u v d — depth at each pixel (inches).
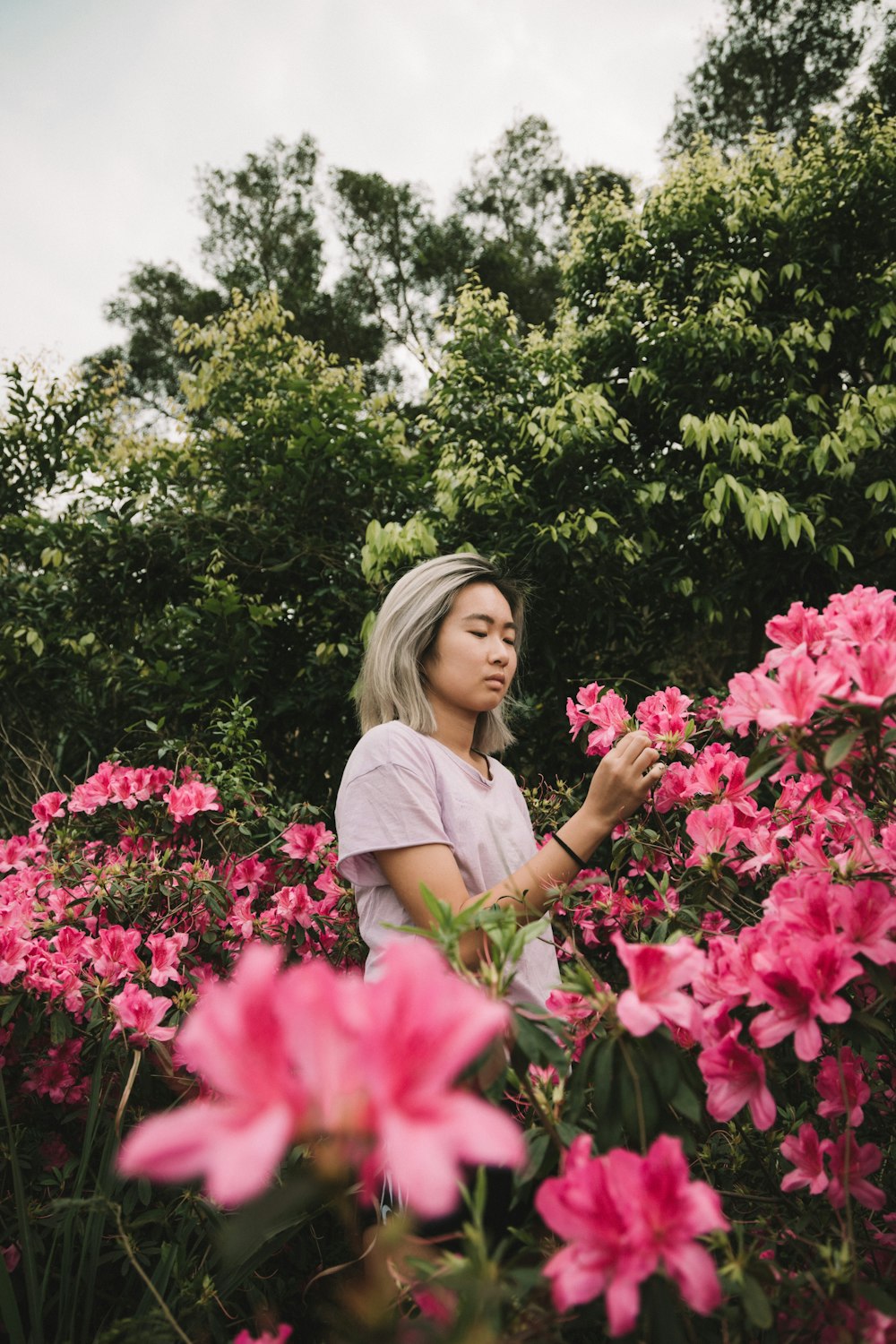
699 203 146.3
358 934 68.9
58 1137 65.5
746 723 38.7
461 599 54.8
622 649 128.5
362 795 46.6
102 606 137.8
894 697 31.4
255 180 580.1
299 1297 55.7
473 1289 23.2
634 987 27.4
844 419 117.5
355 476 129.9
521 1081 30.7
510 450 122.1
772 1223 40.9
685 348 130.3
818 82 388.5
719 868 44.5
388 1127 14.7
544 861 44.7
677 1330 23.8
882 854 39.5
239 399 165.5
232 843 81.8
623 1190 23.0
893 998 34.4
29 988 58.1
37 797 137.3
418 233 560.1
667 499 124.3
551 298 481.7
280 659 130.8
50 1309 53.0
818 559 120.5
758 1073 31.4
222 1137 14.2
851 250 143.9
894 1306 26.5
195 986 61.9
